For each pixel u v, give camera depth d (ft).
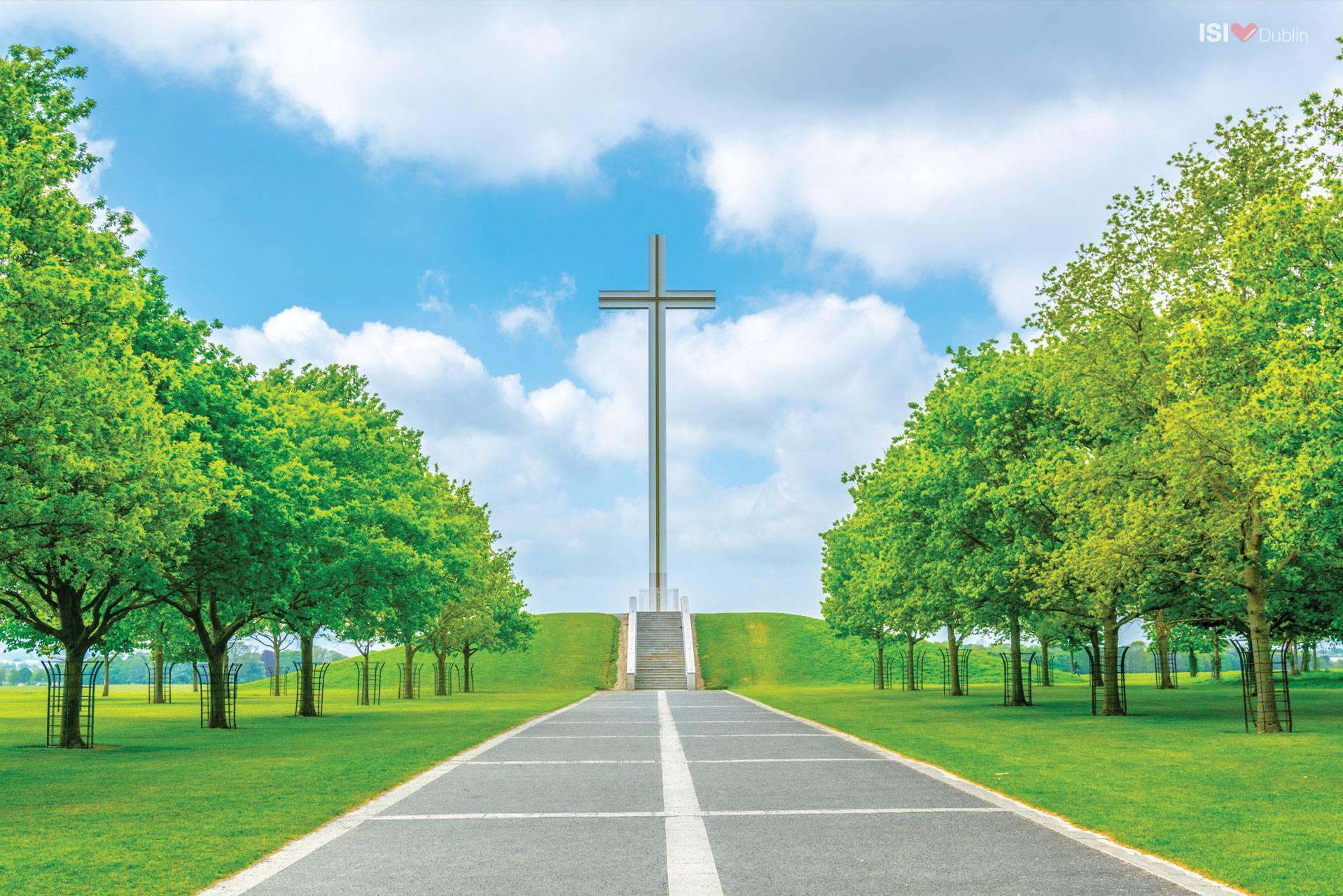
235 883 29.04
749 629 324.60
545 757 65.10
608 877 29.19
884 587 141.69
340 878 29.40
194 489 75.61
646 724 98.73
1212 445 83.51
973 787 49.32
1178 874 29.55
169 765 63.36
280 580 97.19
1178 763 59.88
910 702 146.51
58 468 59.88
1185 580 101.91
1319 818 39.50
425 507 167.02
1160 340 100.22
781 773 55.42
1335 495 63.77
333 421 135.85
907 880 28.71
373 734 89.92
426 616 143.13
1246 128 98.99
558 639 311.88
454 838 35.76
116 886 28.81
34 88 76.33
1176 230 101.45
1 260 59.82
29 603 100.78
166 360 89.51
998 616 127.24
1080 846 33.81
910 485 126.82
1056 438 115.75
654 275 297.33
